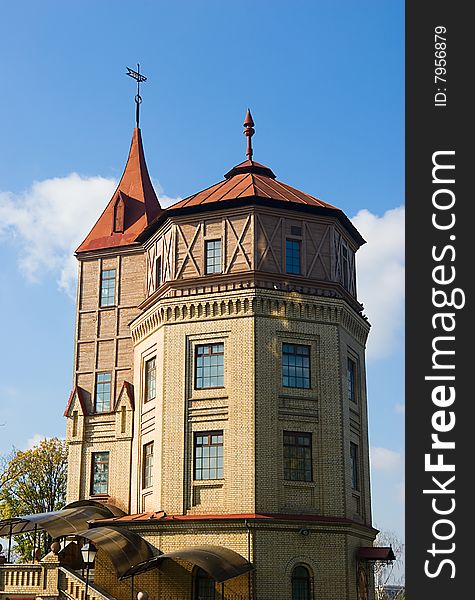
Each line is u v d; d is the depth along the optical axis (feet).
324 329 129.29
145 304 139.33
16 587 117.50
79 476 147.33
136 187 167.22
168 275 134.10
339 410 126.82
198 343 127.95
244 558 113.60
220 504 119.55
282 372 124.98
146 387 137.69
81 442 148.77
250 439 119.85
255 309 125.49
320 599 115.75
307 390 125.80
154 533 120.98
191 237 133.49
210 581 115.65
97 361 152.76
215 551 110.52
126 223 161.07
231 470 120.06
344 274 140.26
